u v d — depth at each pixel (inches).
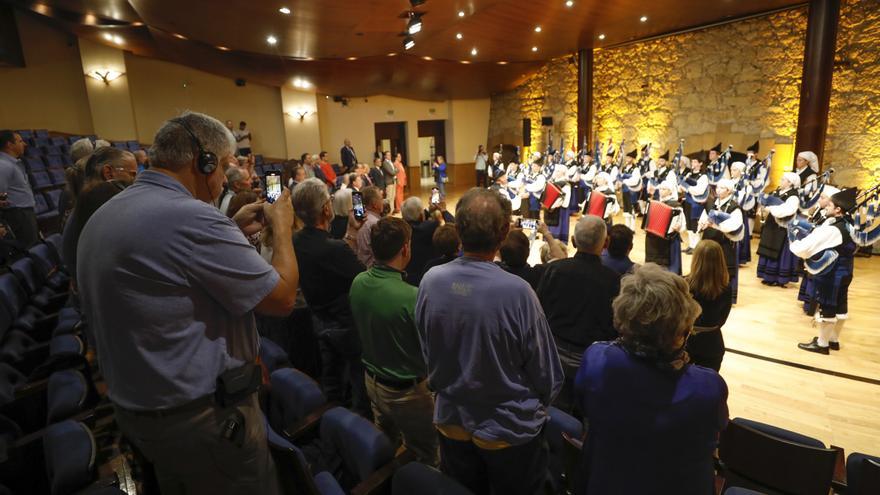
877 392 134.6
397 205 468.1
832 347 161.5
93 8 346.3
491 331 52.2
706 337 107.3
